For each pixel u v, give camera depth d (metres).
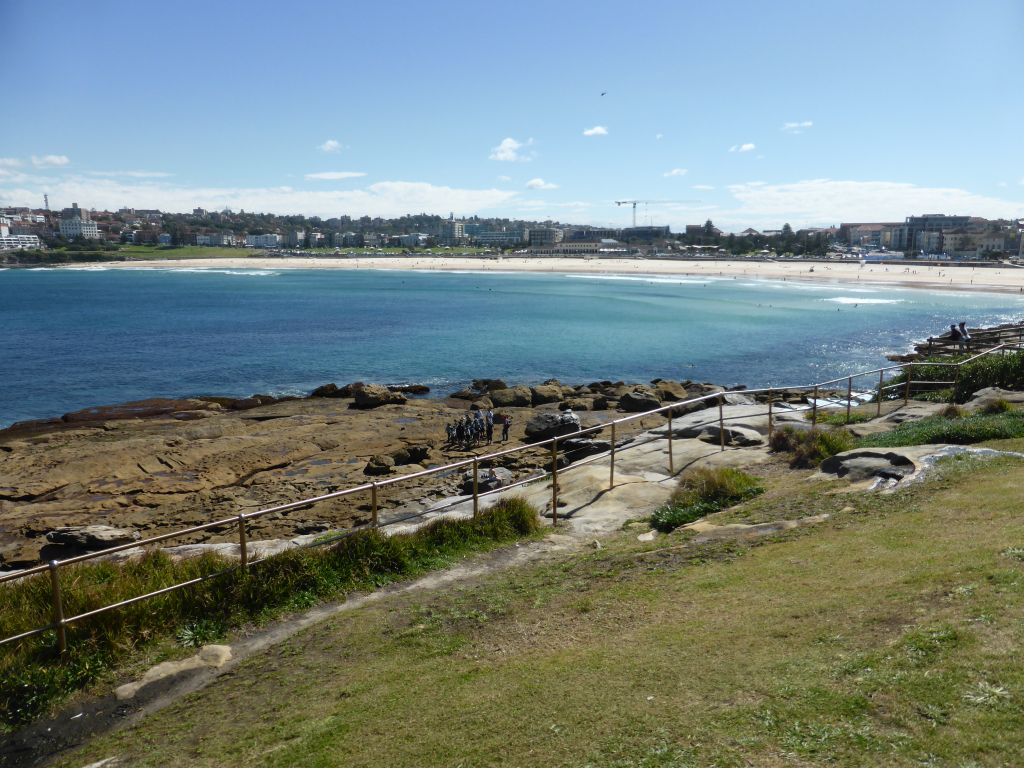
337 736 5.60
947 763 4.11
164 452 25.80
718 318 81.75
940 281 128.75
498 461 24.89
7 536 18.83
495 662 6.66
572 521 11.95
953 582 6.30
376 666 6.95
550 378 49.31
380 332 72.94
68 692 7.12
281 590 8.91
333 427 31.31
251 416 35.31
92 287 143.50
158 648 7.91
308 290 134.62
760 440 16.98
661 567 8.59
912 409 19.00
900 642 5.42
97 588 8.68
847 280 137.75
